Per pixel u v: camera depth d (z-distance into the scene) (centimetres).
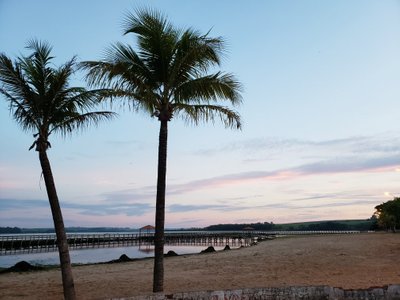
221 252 3516
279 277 1521
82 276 1809
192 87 1132
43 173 1010
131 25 1123
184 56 1101
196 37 1088
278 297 890
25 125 1038
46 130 1027
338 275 1519
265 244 4766
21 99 1012
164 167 1131
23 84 995
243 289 882
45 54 1035
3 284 1589
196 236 8850
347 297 908
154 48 1120
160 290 1077
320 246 3453
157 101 1136
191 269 1952
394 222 8144
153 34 1114
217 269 1912
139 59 1148
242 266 2016
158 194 1120
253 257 2564
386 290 916
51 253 5131
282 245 4072
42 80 1026
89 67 1035
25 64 1017
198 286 1318
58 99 1031
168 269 1988
